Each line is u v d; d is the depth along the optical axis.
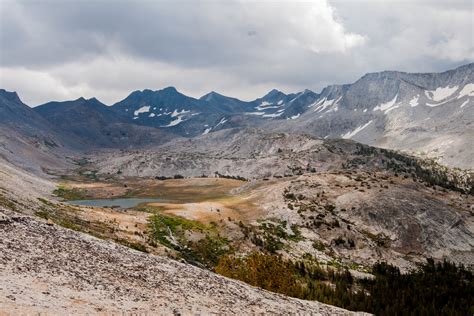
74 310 23.77
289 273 77.56
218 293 38.28
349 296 107.69
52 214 108.56
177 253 115.56
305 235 163.38
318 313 43.72
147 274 36.59
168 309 29.59
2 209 42.06
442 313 110.62
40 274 28.50
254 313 35.94
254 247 141.00
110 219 132.75
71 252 35.72
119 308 26.70
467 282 141.12
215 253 129.12
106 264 35.69
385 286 121.75
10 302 21.84
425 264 161.50
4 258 29.19
